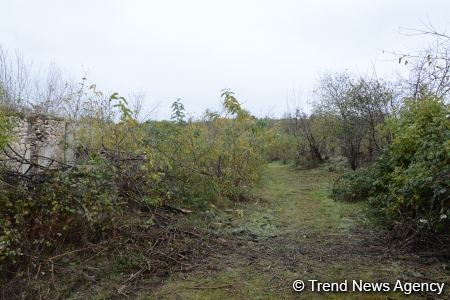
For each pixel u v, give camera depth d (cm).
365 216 678
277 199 927
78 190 479
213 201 797
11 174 476
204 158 852
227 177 871
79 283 409
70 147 645
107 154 633
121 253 464
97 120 743
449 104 616
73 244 474
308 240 571
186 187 752
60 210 464
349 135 1405
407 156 655
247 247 538
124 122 700
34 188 471
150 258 469
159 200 623
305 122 1894
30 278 404
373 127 1138
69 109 808
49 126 689
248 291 394
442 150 486
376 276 419
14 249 414
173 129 798
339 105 1419
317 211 784
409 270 427
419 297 365
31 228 442
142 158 645
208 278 429
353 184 870
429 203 508
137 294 391
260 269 452
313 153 1778
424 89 710
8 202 427
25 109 798
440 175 480
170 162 752
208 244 538
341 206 812
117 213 525
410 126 641
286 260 482
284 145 1891
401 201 539
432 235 484
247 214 751
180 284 414
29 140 639
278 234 609
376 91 1220
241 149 945
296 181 1324
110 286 405
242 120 916
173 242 523
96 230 497
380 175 783
